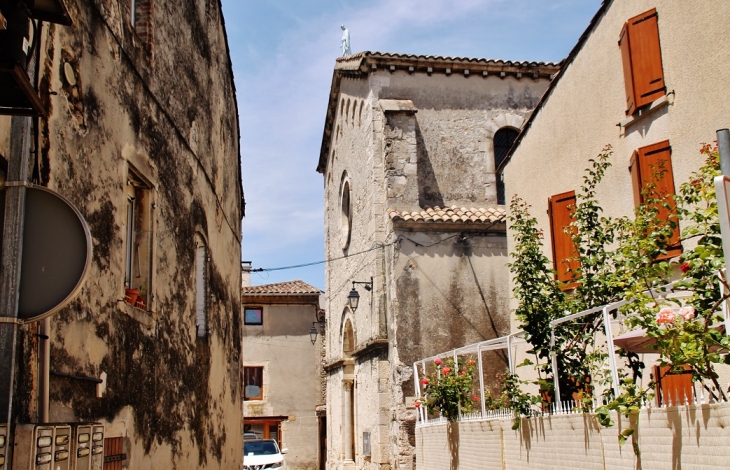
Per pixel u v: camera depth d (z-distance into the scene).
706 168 8.11
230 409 14.16
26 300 5.16
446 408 13.88
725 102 9.83
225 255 14.35
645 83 11.19
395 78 23.06
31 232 5.24
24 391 5.48
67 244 5.22
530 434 10.09
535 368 11.00
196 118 11.52
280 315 37.34
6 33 4.55
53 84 6.25
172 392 9.38
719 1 10.00
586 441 8.59
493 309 20.52
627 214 11.77
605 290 10.21
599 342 11.92
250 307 37.16
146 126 8.80
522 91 23.97
